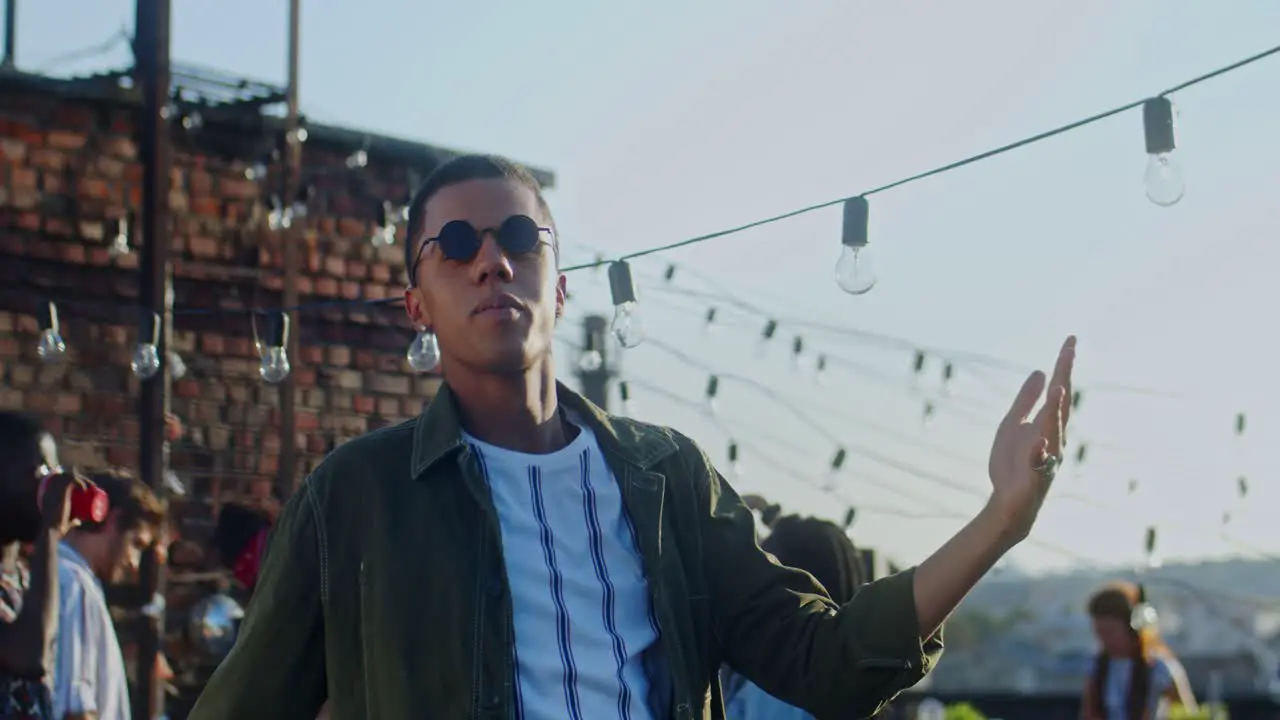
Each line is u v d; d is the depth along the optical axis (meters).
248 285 6.78
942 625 2.19
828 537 4.45
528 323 2.24
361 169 7.11
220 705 2.21
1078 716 13.40
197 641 6.40
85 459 6.31
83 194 6.41
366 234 7.12
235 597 6.59
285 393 6.61
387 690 2.09
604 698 2.12
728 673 4.54
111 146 6.49
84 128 6.44
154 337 5.46
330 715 2.18
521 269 2.27
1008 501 2.06
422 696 2.09
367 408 7.10
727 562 2.35
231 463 6.68
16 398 6.20
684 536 2.32
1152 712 7.70
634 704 2.14
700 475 2.39
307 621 2.19
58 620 3.89
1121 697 7.75
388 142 7.10
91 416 6.36
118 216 6.47
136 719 5.55
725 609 2.33
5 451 3.91
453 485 2.20
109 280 6.46
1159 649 8.03
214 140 6.73
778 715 4.21
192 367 6.62
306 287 6.94
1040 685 44.28
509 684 2.09
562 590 2.17
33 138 6.32
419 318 2.47
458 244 2.24
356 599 2.16
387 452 2.23
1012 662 46.22
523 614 2.14
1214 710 11.65
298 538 2.19
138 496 4.77
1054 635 47.47
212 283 6.70
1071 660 44.62
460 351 2.25
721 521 2.37
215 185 6.72
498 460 2.23
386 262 7.19
